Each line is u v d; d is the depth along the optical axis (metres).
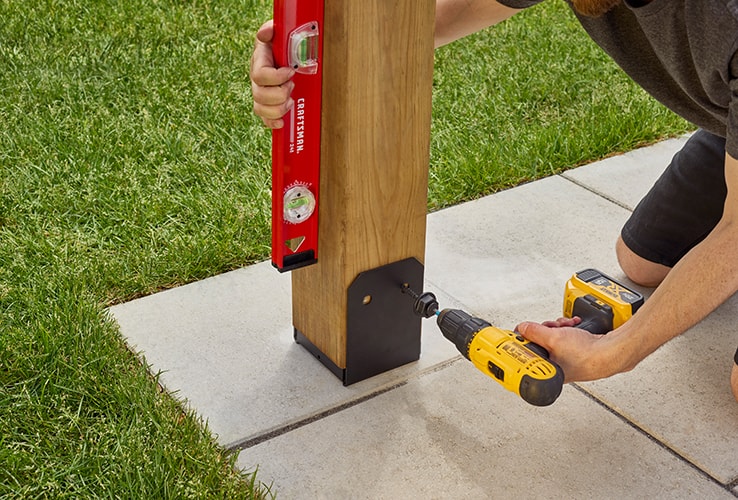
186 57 3.63
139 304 2.35
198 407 2.01
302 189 1.88
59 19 3.94
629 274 2.50
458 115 3.29
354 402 2.05
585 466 1.87
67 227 2.61
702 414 2.02
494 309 2.36
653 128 3.23
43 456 1.82
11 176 2.82
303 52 1.73
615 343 1.72
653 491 1.81
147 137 3.06
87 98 3.31
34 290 2.30
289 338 2.26
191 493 1.74
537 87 3.50
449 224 2.73
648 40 1.71
